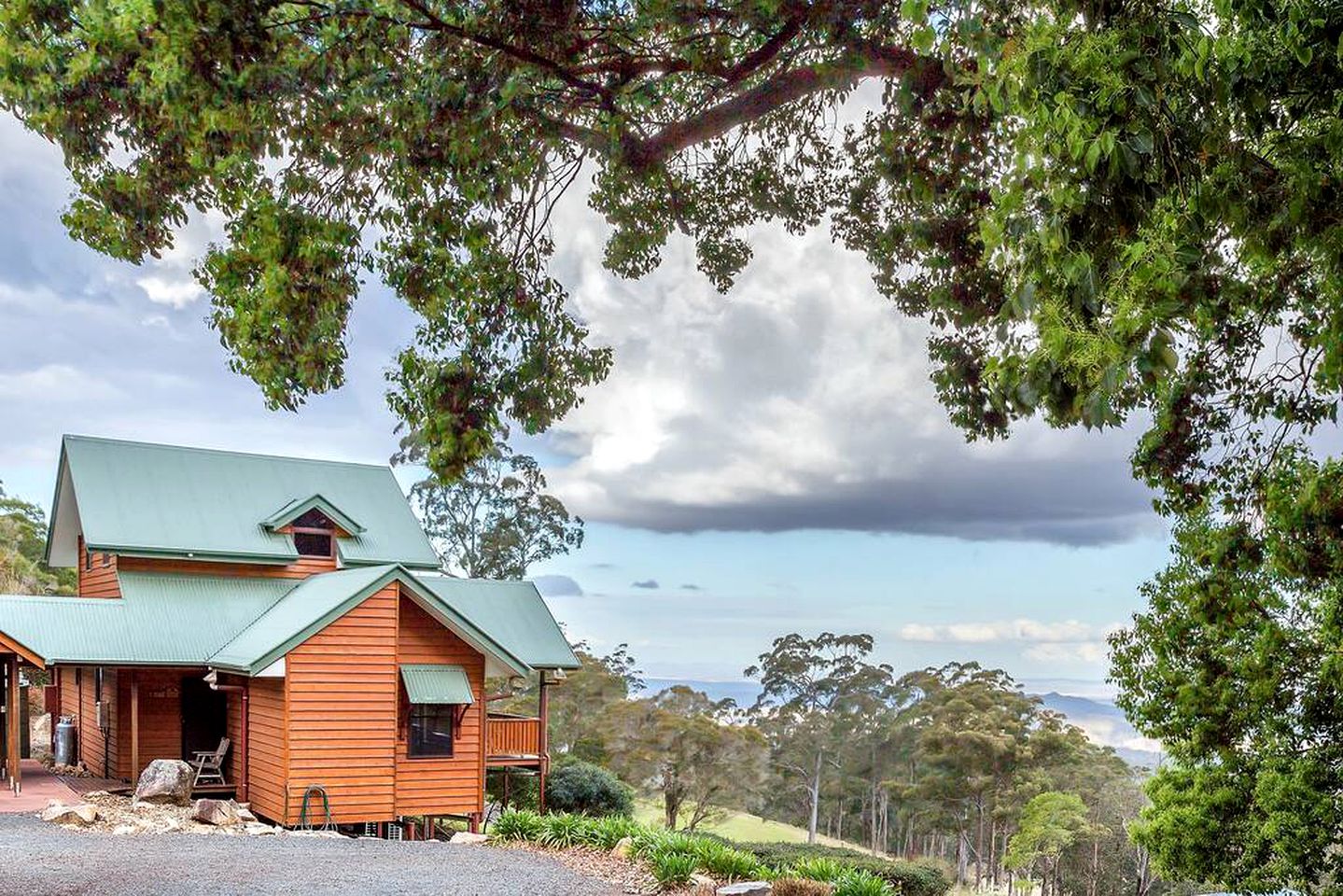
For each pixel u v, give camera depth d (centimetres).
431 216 991
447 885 1095
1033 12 572
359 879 1108
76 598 2014
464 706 1994
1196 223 522
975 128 838
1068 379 511
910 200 977
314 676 1823
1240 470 1073
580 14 858
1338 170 543
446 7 845
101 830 1434
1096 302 481
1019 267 514
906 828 5628
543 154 1002
